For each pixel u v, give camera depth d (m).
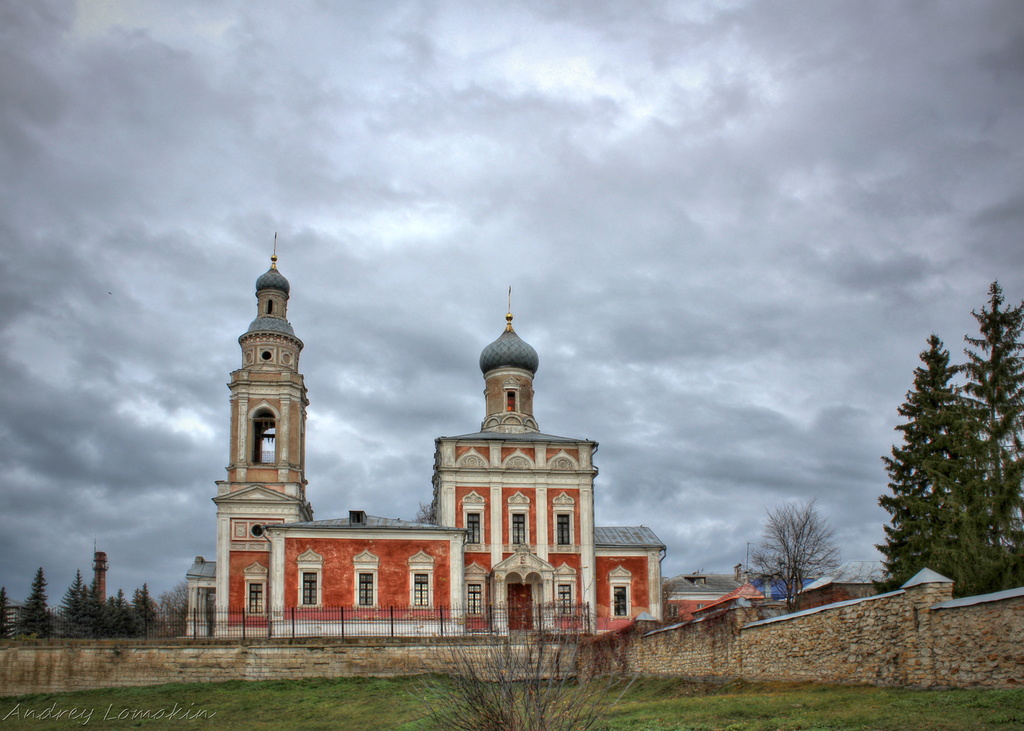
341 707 39.19
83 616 96.06
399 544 63.47
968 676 21.69
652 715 24.78
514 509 69.62
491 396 83.00
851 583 62.84
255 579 70.44
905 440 46.25
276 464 74.38
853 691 24.20
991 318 43.72
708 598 113.12
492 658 20.31
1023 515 37.09
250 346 77.69
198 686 46.50
